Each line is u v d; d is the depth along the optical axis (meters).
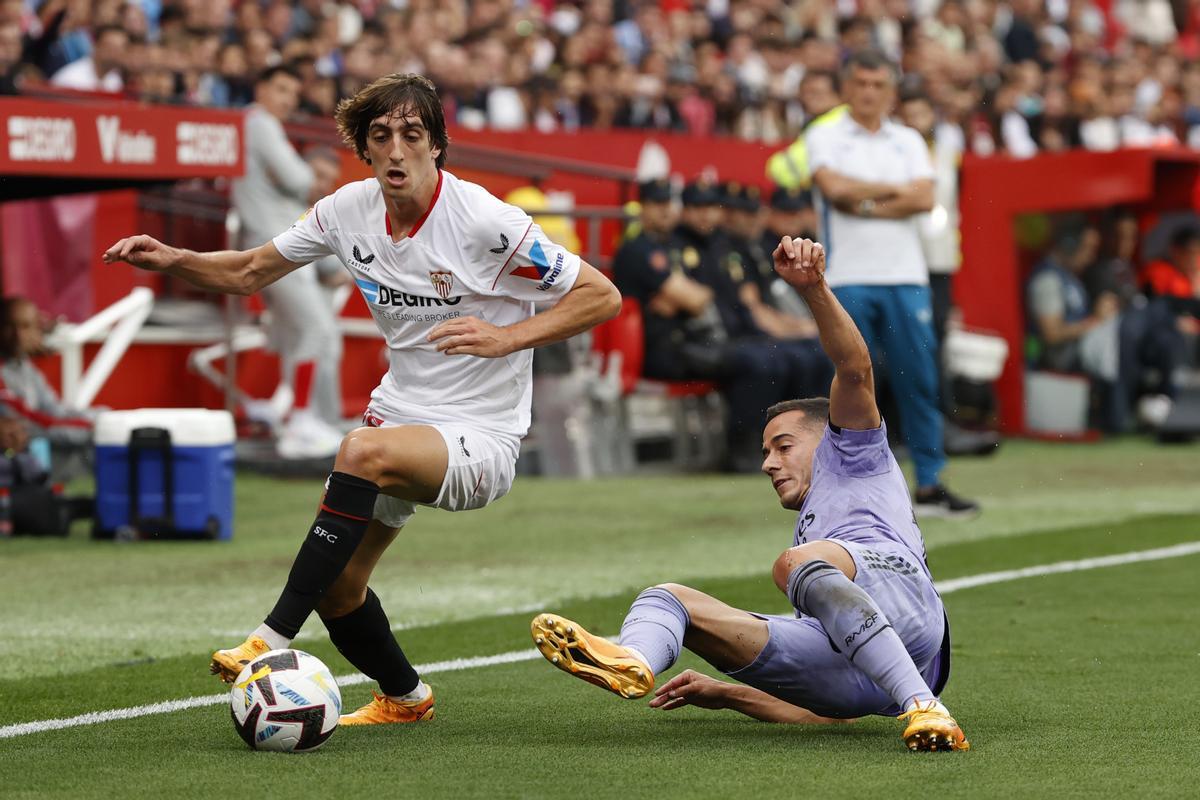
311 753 15.77
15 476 33.91
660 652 15.71
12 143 30.42
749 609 25.61
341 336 49.31
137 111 32.53
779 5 74.00
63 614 25.19
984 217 57.84
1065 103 75.12
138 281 45.97
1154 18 92.94
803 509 17.06
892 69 34.97
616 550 32.47
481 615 25.30
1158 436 56.91
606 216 48.22
